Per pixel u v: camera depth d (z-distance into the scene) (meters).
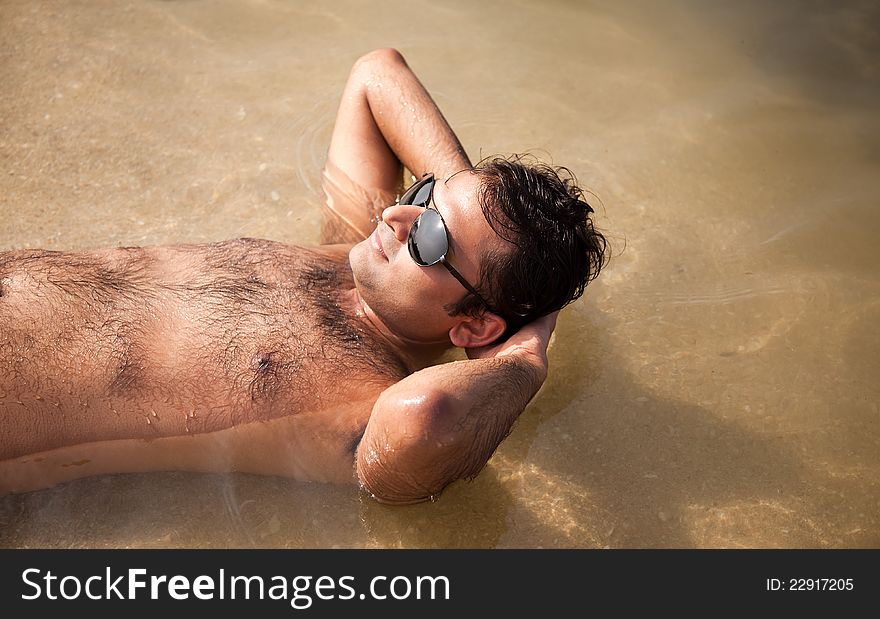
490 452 2.33
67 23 4.13
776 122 4.01
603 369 2.97
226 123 3.71
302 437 2.45
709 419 2.84
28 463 2.38
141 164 3.48
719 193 3.65
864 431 2.83
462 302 2.54
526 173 2.54
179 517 2.42
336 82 3.96
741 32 4.50
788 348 3.08
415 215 2.48
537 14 4.52
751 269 3.35
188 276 2.56
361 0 4.48
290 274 2.65
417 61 4.13
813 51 4.40
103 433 2.38
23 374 2.31
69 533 2.37
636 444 2.75
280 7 4.38
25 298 2.38
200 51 4.08
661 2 4.64
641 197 3.60
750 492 2.64
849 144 3.93
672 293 3.24
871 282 3.33
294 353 2.46
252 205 3.35
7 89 3.74
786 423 2.84
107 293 2.45
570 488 2.62
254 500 2.47
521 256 2.47
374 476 2.35
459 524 2.50
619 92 4.10
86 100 3.75
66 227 3.17
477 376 2.27
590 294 3.22
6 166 3.38
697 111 4.03
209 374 2.40
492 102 3.96
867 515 2.60
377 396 2.49
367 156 3.20
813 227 3.53
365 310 2.70
